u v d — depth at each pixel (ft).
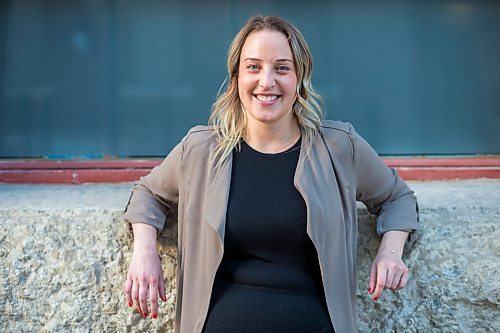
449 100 9.98
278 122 5.92
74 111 10.11
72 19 10.07
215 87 10.09
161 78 10.12
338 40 10.02
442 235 6.79
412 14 9.96
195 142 6.12
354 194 6.10
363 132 10.07
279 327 5.37
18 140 10.09
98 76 10.11
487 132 9.96
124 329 6.74
